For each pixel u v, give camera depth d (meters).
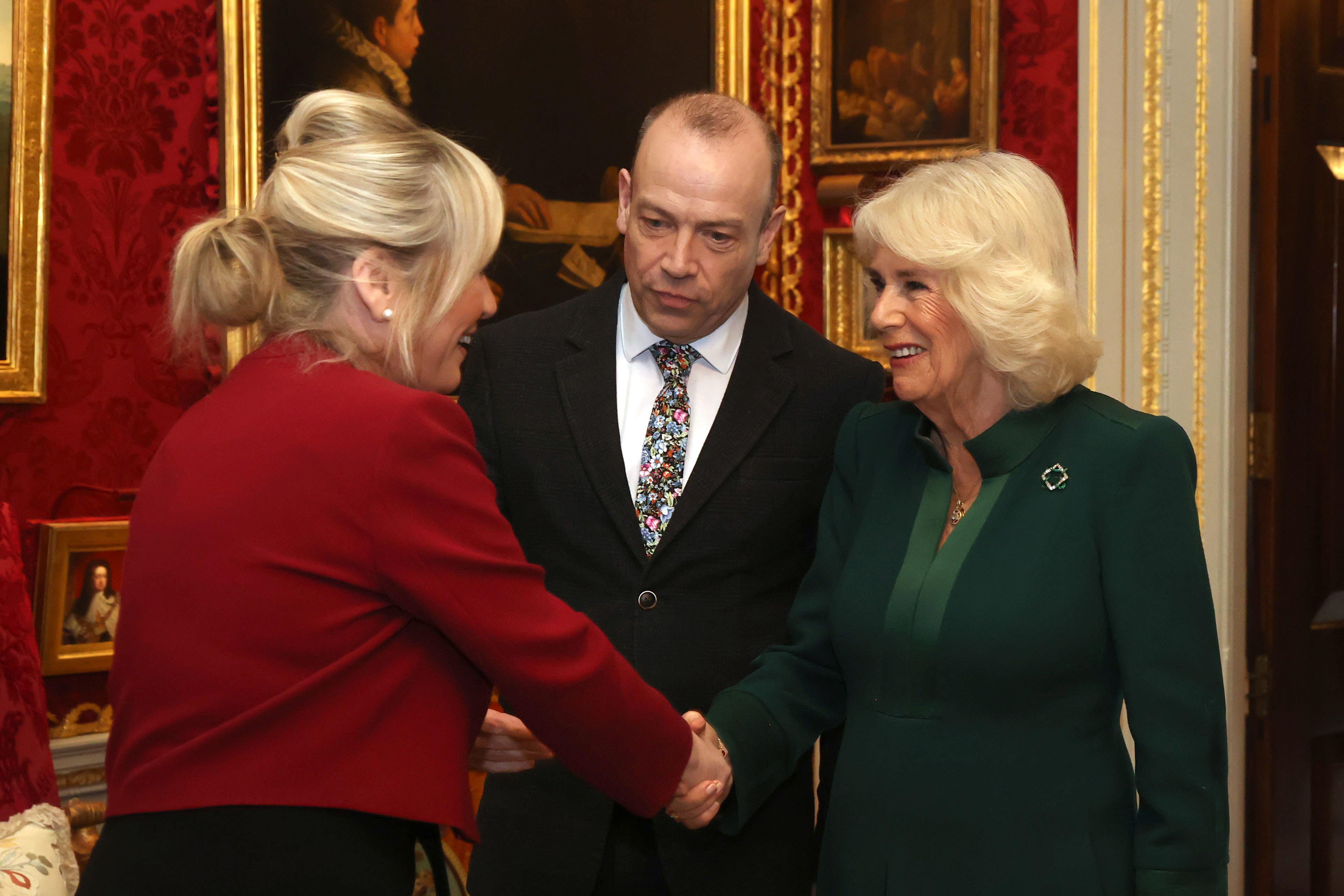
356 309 1.28
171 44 2.74
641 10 3.39
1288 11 3.47
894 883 1.54
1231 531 3.45
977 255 1.53
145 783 1.16
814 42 3.67
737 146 1.86
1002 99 3.58
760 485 1.96
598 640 1.35
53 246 2.59
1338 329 3.61
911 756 1.56
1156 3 3.39
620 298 2.10
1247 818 3.57
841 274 3.72
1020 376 1.54
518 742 1.62
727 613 1.94
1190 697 1.46
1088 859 1.47
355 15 2.90
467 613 1.21
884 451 1.79
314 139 1.30
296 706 1.15
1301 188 3.54
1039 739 1.51
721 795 1.62
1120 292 3.48
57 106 2.58
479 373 2.11
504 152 3.17
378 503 1.17
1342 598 3.65
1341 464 3.63
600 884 1.90
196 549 1.18
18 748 2.14
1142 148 3.44
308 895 1.12
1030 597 1.51
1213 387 3.44
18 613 2.18
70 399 2.63
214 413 1.26
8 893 1.90
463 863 3.04
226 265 1.23
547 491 1.99
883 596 1.63
